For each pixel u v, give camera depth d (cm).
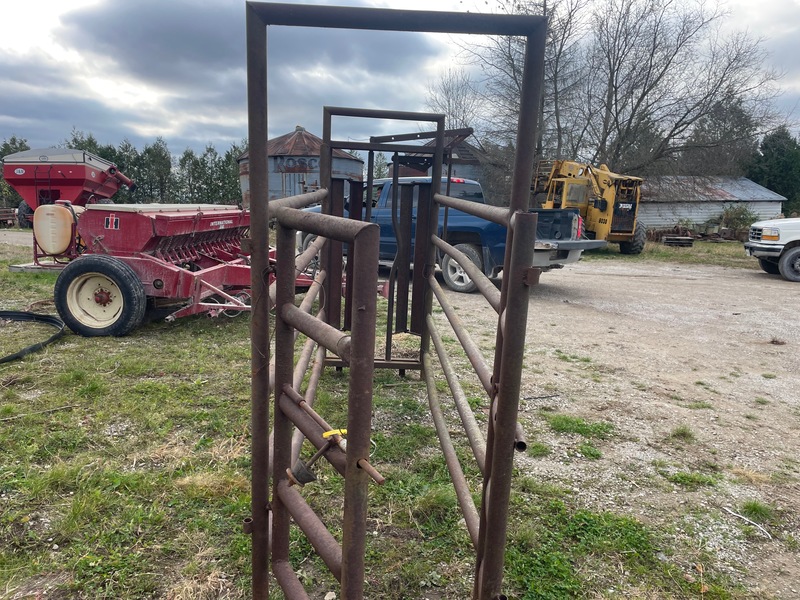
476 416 395
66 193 1091
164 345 527
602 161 2370
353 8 144
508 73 2220
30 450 310
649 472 326
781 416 418
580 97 2356
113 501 268
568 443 360
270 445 197
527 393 449
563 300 880
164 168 3447
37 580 219
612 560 247
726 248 2000
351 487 118
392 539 256
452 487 294
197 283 556
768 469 335
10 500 265
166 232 550
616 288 1020
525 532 257
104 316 553
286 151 2183
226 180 3397
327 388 433
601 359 554
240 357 496
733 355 581
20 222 2002
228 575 226
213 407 385
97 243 550
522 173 144
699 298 923
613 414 411
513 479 309
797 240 1165
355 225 113
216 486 281
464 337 215
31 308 646
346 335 127
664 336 656
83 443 325
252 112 151
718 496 302
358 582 122
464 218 882
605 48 2319
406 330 448
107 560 230
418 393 434
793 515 287
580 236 932
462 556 246
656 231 2392
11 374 428
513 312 134
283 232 157
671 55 2242
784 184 3309
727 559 251
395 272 434
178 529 252
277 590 221
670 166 2298
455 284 905
